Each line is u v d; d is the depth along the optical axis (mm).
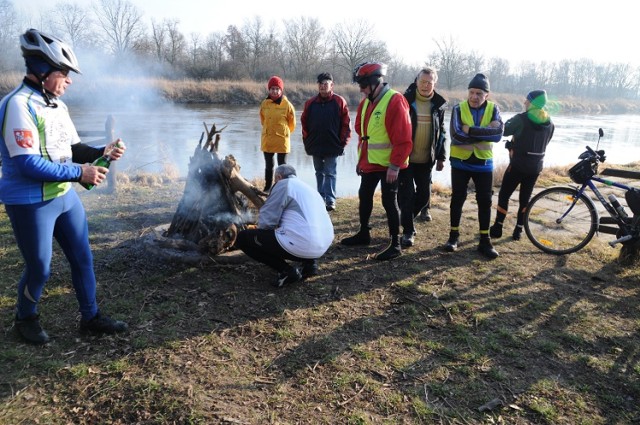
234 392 2730
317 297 3936
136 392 2674
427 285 4246
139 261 4383
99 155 3168
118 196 7031
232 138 17219
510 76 77375
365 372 2971
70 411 2527
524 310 3859
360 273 4457
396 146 4508
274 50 66938
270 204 3998
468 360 3145
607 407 2762
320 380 2871
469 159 4852
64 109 2883
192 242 4480
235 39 63344
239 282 4121
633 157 16500
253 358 3062
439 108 5207
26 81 2691
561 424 2609
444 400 2756
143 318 3459
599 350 3336
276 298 3877
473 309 3836
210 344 3188
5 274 4047
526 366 3115
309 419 2551
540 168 5312
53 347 3062
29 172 2602
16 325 3105
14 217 2764
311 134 6441
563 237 5414
